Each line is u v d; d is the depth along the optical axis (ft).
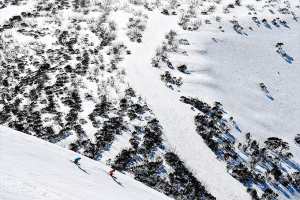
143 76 515.09
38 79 456.45
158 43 623.36
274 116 532.32
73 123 351.87
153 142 354.95
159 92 483.51
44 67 495.41
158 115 423.23
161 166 324.39
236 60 627.05
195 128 426.92
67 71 482.69
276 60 652.48
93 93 431.43
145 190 146.51
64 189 89.45
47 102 401.49
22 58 527.40
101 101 411.75
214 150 402.11
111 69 506.89
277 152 449.48
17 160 98.32
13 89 437.99
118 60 542.16
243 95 554.46
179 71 563.07
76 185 99.66
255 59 642.22
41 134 329.52
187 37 653.30
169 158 338.54
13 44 568.00
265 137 483.92
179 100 483.10
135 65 540.11
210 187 334.85
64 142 319.47
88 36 608.19
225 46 652.48
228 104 523.70
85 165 135.95
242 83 579.89
